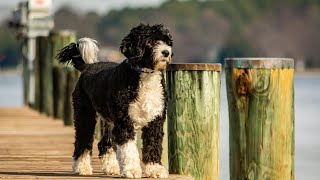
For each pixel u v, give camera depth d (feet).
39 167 34.45
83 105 31.86
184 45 322.34
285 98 24.99
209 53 325.01
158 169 29.55
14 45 349.20
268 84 24.84
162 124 29.55
